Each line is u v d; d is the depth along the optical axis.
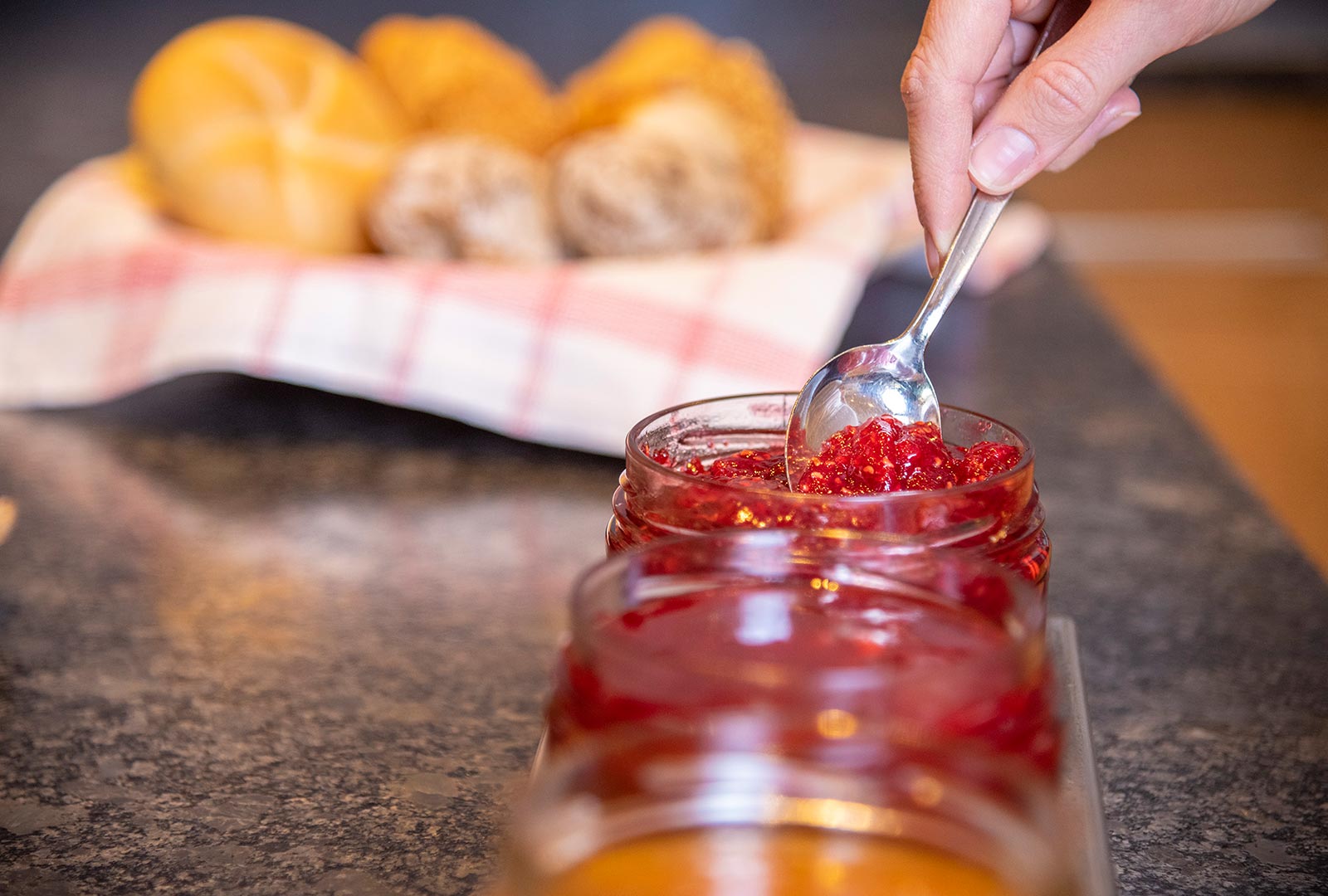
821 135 1.01
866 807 0.35
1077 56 0.47
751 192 0.76
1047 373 0.78
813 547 0.40
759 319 0.68
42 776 0.48
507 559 0.60
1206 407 1.41
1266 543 0.61
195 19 2.44
